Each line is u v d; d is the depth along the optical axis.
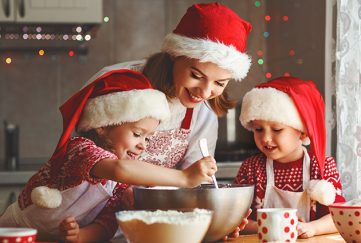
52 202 1.48
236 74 1.66
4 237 1.10
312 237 1.61
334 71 2.39
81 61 3.70
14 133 3.36
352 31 2.10
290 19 3.26
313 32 2.86
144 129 1.53
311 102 1.79
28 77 3.65
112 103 1.51
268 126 1.80
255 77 3.73
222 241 1.49
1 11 3.12
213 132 1.96
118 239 1.61
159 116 1.53
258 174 1.87
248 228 1.73
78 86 3.69
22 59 3.64
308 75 2.94
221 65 1.60
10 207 1.64
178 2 3.77
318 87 2.78
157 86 1.74
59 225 1.46
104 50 3.72
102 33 3.72
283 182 1.84
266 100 1.78
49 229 1.55
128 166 1.36
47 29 3.42
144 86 1.55
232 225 1.41
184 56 1.65
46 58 3.66
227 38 1.64
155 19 3.77
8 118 3.64
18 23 3.16
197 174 1.38
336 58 2.15
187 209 1.30
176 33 1.69
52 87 3.67
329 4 2.44
